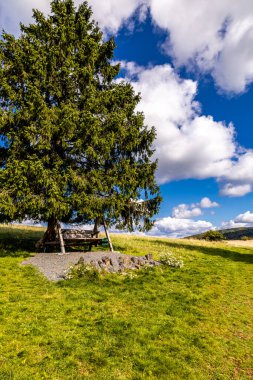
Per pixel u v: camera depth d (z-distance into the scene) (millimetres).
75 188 17734
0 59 16734
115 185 19109
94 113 18625
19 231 27609
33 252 17844
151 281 12805
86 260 14961
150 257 17359
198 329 8359
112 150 20125
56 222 18969
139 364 6234
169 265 16859
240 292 12992
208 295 11734
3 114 16188
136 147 21203
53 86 17797
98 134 18188
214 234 46125
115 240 28469
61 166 17641
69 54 19344
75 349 6508
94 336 7184
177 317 8992
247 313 10273
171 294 11250
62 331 7293
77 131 17406
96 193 18484
